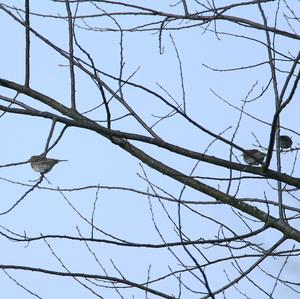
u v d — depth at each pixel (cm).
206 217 1077
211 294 988
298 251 1135
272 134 1051
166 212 1078
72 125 1116
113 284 1085
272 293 1111
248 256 1109
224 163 1108
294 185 1103
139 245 1052
